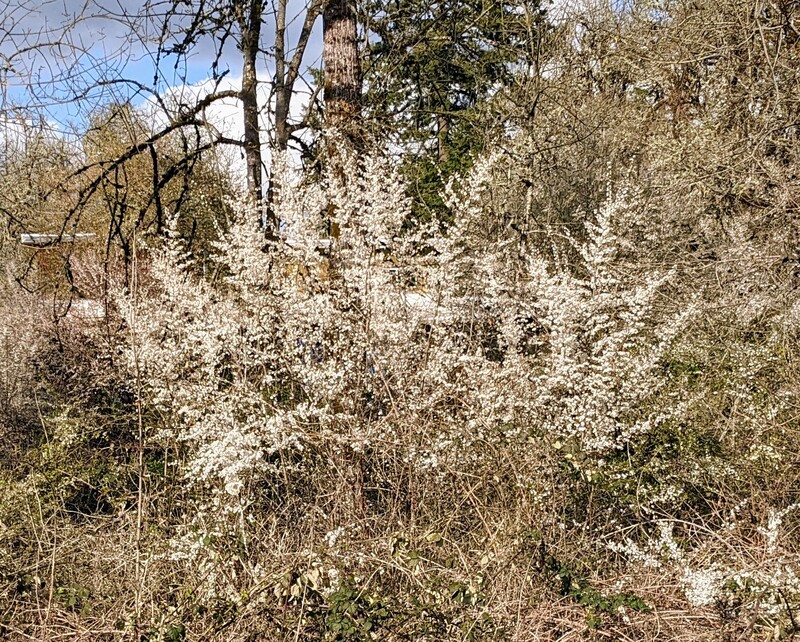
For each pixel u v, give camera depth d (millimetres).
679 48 8320
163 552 4566
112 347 6691
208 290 5906
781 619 3770
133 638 3768
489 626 3781
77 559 4848
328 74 5746
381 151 5742
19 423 7273
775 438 5246
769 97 6934
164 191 11016
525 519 4469
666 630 4082
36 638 3951
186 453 5746
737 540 4566
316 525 4762
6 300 7766
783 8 6121
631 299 5203
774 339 6363
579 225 9836
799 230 6672
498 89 8758
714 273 7129
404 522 4746
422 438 4961
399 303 5398
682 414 5363
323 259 5434
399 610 3727
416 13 7566
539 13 9266
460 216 5691
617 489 5102
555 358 5066
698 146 8102
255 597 3842
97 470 5992
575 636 3982
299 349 5340
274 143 5547
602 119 9984
